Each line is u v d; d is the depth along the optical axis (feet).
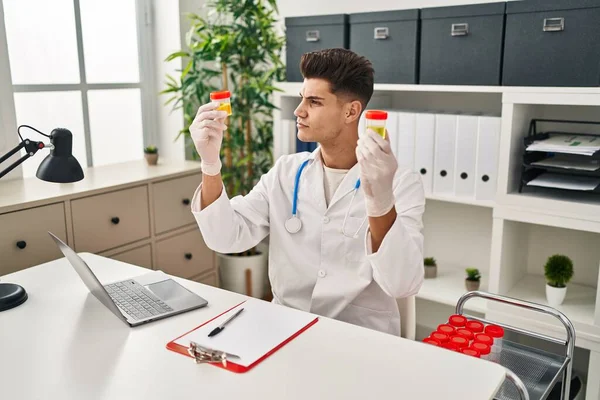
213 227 5.08
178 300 4.65
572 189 6.70
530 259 8.47
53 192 6.93
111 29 9.33
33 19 8.17
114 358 3.73
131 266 5.61
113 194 7.41
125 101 9.75
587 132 7.69
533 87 6.82
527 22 6.76
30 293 4.89
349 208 5.08
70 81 8.80
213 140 4.79
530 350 5.43
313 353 3.78
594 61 6.40
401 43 7.77
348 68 4.76
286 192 5.46
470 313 9.12
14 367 3.62
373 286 5.11
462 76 7.38
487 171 7.46
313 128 4.93
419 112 8.11
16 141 7.88
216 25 9.61
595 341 6.81
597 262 7.90
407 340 3.97
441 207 9.11
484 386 3.40
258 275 10.13
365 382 3.42
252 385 3.38
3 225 6.24
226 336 3.99
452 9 7.28
